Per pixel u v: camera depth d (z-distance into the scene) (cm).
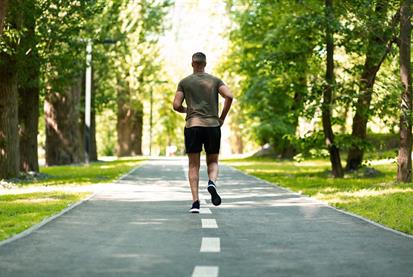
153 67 6981
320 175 3550
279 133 5897
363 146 3241
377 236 1146
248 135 7781
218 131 1399
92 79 5662
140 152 8106
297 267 840
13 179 2911
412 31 2855
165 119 11362
